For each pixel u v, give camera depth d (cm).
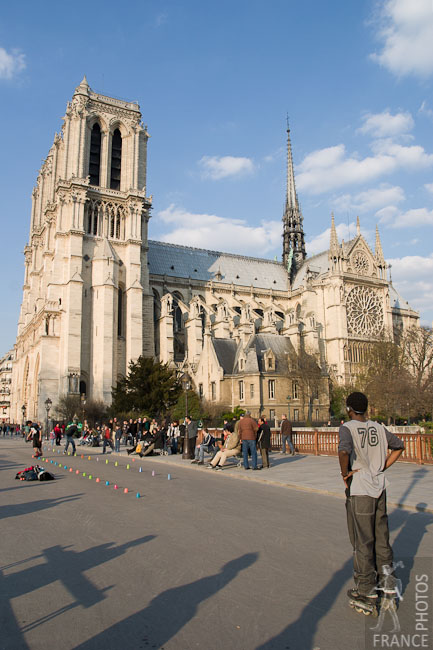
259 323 10044
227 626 727
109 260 8800
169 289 10644
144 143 10250
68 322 8362
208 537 1228
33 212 12200
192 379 8350
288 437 3578
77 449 5259
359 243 11188
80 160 9175
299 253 13138
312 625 730
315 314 10781
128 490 2039
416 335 7862
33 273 11088
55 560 1049
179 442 4272
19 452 4641
